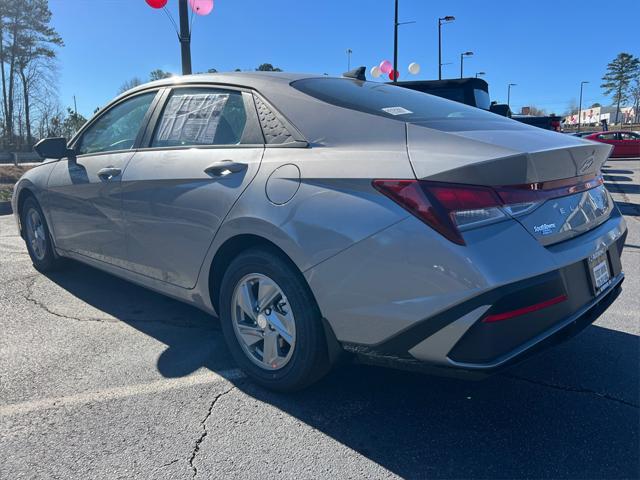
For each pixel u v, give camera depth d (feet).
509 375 9.95
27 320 12.60
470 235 6.86
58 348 11.07
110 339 11.56
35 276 16.14
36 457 7.49
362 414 8.65
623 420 8.44
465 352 6.91
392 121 8.40
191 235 9.89
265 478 7.11
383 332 7.39
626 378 9.77
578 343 11.28
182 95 11.37
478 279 6.66
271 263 8.57
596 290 8.30
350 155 8.04
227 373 10.03
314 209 7.95
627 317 12.76
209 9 27.71
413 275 7.03
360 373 10.04
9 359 10.52
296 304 8.35
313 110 9.09
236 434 8.07
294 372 8.62
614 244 9.12
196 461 7.43
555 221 7.70
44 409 8.72
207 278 9.86
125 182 11.36
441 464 7.40
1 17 151.43
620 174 55.57
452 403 8.99
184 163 10.22
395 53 59.21
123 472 7.19
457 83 27.22
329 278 7.75
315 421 8.44
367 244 7.37
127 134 12.34
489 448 7.75
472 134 7.93
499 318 6.82
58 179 13.89
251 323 9.39
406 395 9.25
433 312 6.92
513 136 8.11
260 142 9.37
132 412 8.65
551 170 7.59
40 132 146.00
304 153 8.57
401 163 7.45
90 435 8.01
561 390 9.37
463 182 6.97
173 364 10.39
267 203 8.52
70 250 14.24
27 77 155.43
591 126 325.42
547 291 7.20
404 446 7.81
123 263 12.03
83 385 9.53
